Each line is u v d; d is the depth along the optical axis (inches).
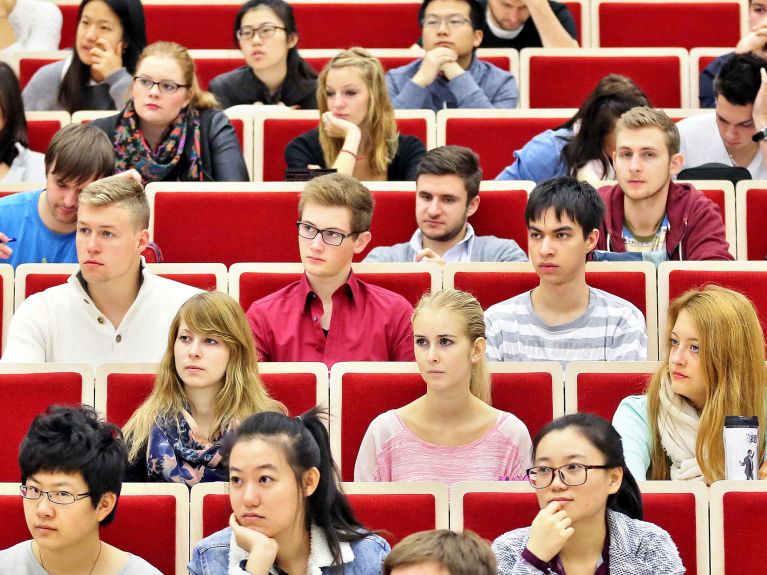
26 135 414.3
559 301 318.0
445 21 455.8
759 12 478.3
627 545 240.1
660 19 509.7
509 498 253.9
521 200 369.4
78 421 240.4
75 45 454.0
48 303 315.6
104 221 307.7
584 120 392.5
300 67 458.3
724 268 328.5
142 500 253.6
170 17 516.1
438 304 279.4
